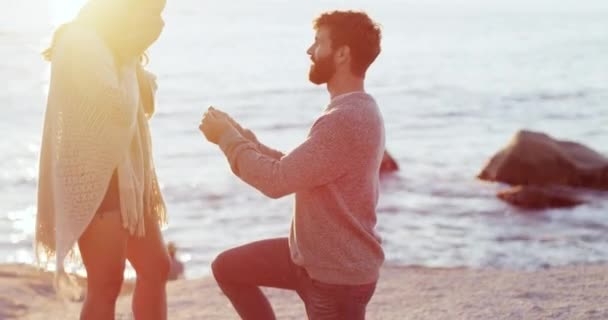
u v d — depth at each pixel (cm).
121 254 351
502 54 7888
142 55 378
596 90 4859
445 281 651
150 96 383
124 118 336
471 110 3944
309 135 338
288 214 1639
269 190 332
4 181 2045
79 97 331
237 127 360
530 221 1569
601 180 1912
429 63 6906
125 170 343
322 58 345
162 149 2616
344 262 342
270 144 2925
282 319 549
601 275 665
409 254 1268
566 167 1952
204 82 5084
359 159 335
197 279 667
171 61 6662
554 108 4041
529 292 610
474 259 1232
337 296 346
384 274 679
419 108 4003
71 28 340
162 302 384
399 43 9512
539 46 8931
